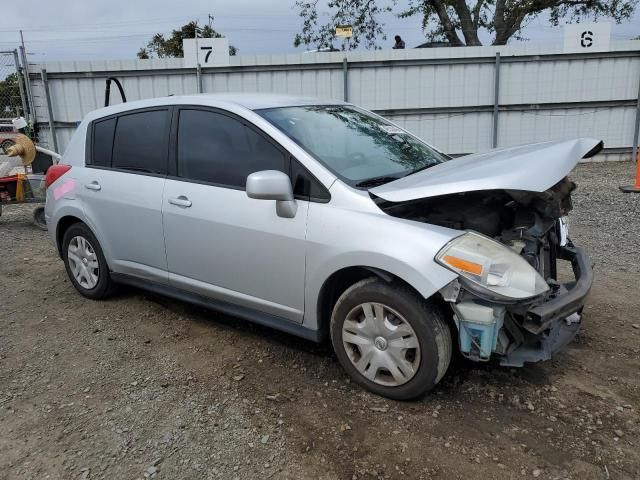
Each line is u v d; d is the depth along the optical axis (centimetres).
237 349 382
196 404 314
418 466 258
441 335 289
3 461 270
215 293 377
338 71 1347
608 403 306
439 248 280
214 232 362
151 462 266
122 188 420
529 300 276
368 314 309
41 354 382
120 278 448
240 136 359
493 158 335
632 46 1316
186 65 1347
